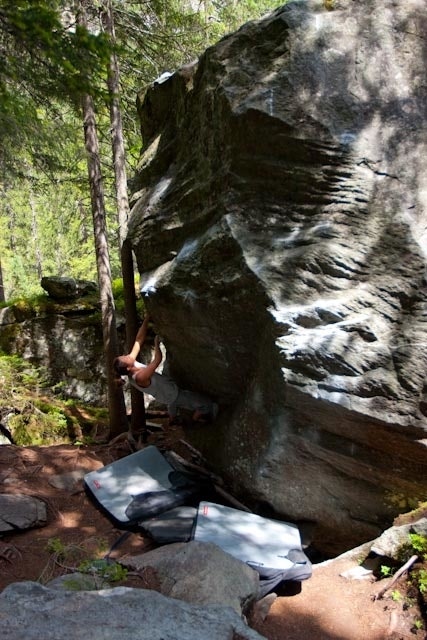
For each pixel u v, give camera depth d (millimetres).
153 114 6453
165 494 5070
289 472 4363
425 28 4391
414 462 3971
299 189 4309
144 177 6328
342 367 3879
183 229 5379
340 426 4023
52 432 8898
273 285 4176
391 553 3762
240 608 3244
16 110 5168
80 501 5188
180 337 5602
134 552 4340
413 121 4230
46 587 2984
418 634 3248
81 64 4180
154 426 7824
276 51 4379
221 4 11086
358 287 4031
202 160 5172
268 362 4336
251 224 4496
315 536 4559
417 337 3801
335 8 4422
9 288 24672
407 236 3969
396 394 3773
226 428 5312
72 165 8516
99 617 2648
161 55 9727
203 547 3592
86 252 21078
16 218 25094
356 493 4281
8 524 4492
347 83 4262
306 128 4195
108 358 7961
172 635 2518
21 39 4188
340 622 3451
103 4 8172
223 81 4652
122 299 10977
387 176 4121
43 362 10844
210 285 4785
